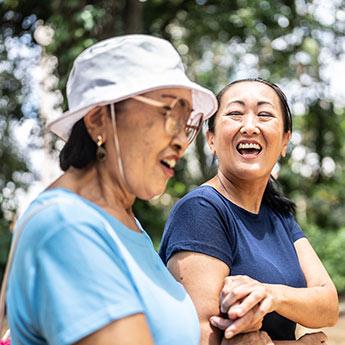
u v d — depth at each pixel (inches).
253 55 398.3
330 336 329.4
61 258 61.9
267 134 99.3
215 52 422.3
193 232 91.0
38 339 64.4
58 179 72.1
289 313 90.7
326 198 559.2
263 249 97.0
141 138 69.7
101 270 62.5
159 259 75.7
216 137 102.5
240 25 383.2
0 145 391.9
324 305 97.0
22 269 63.7
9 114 388.2
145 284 67.9
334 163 508.1
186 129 73.7
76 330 59.9
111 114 69.4
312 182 517.0
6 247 342.0
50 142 350.6
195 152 466.3
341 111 482.3
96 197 70.9
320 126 468.4
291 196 508.7
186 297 74.7
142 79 68.6
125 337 61.1
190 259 89.4
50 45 327.6
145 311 66.5
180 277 89.4
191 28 395.5
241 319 84.6
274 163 101.3
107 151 71.1
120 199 73.1
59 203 65.2
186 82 70.3
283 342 93.4
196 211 92.9
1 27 380.8
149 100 69.4
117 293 62.2
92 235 64.1
